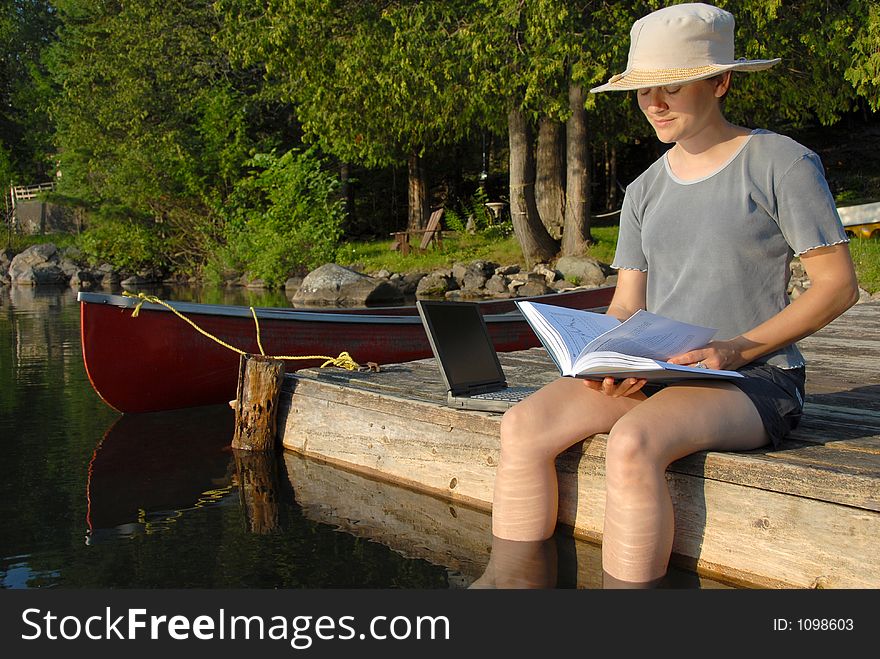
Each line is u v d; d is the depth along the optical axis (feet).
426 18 50.24
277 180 74.18
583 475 10.01
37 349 31.45
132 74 83.46
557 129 63.77
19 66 143.02
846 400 11.87
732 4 44.62
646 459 8.16
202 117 87.56
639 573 8.27
